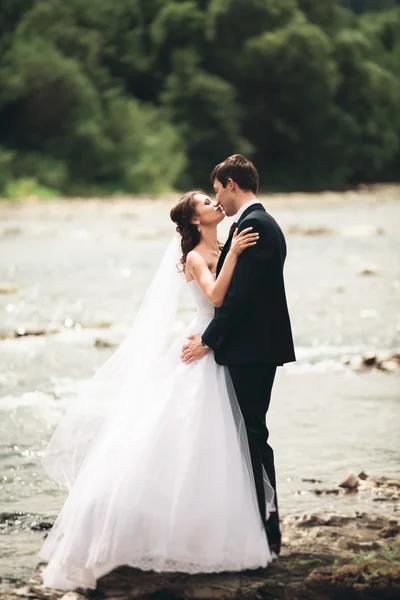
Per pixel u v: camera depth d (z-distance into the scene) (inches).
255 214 288.0
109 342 689.0
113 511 274.1
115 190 2984.7
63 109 2957.7
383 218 1975.9
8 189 2691.9
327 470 391.9
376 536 309.7
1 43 3147.1
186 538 274.1
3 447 426.0
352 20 4566.9
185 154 3309.5
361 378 578.9
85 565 272.2
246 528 277.9
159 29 3533.5
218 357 286.8
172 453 279.3
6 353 658.8
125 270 1141.7
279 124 3676.2
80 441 308.7
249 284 281.3
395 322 790.5
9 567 291.7
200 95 3388.3
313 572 277.4
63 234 1608.0
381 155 3969.0
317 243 1465.3
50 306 875.4
